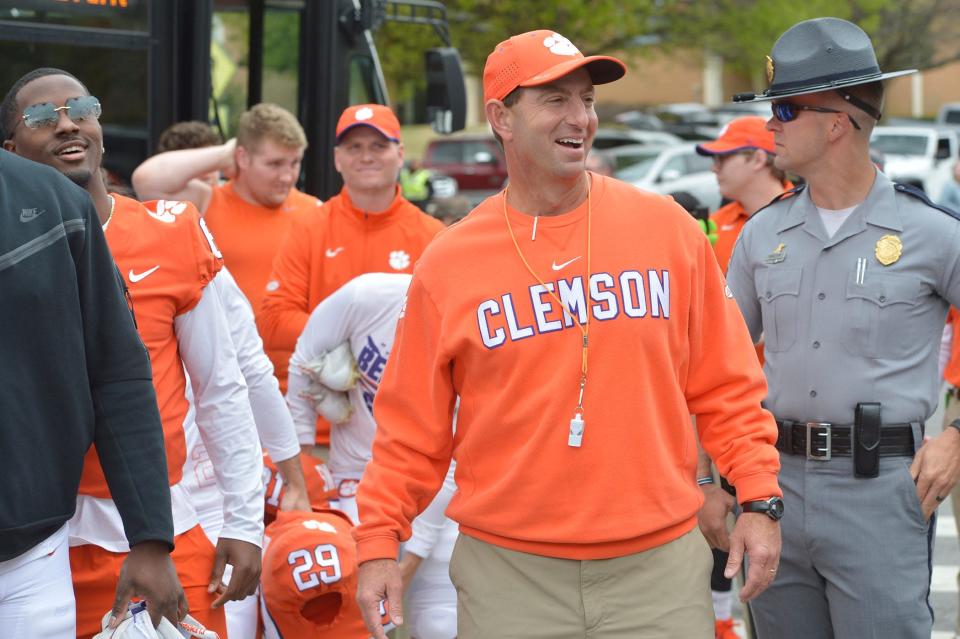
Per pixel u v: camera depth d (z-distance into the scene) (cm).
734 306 386
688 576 362
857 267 442
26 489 326
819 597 453
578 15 3030
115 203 408
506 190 377
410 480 380
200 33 828
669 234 368
